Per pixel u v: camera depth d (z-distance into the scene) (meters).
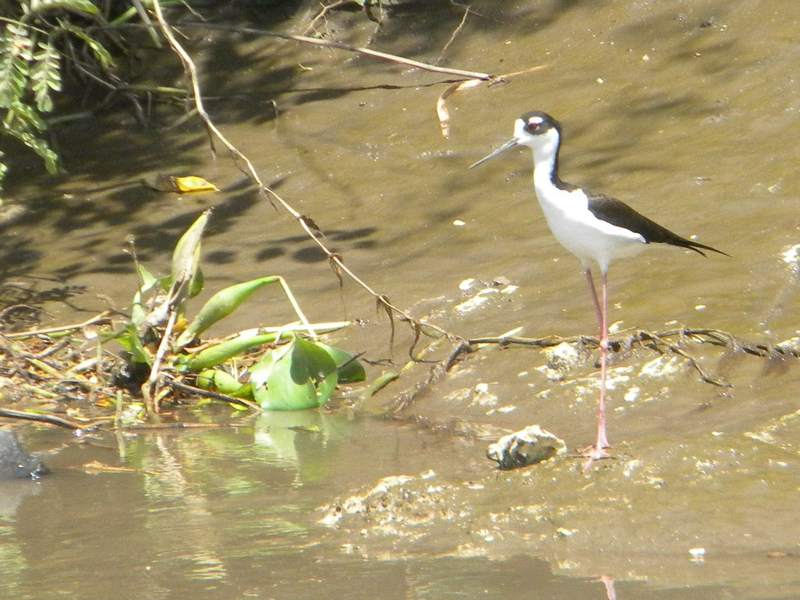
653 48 15.99
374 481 7.55
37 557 6.43
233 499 7.38
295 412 9.95
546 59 16.61
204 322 10.89
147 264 13.54
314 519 6.86
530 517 6.55
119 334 10.81
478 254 12.32
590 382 9.16
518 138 8.52
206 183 15.20
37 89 13.05
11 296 12.96
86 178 15.95
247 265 13.09
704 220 11.73
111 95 17.44
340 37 18.38
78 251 14.02
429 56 17.48
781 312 9.70
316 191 14.66
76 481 8.00
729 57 15.18
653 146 13.78
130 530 6.84
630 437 7.95
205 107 17.48
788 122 13.43
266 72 17.97
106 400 10.54
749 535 6.09
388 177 14.61
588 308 10.58
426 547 6.29
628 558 5.95
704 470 6.87
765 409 8.09
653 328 9.84
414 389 9.84
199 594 5.73
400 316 11.24
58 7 14.78
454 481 7.24
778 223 11.31
